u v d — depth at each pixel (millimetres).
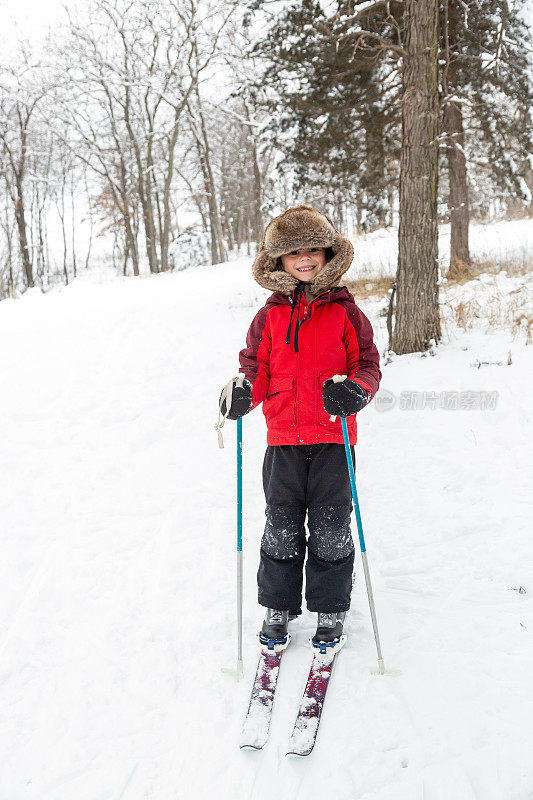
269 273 2400
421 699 2070
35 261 36969
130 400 5656
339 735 1948
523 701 2021
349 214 31672
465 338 5852
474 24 8617
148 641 2492
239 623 2275
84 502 3809
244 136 29984
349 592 2324
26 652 2465
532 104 9047
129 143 27141
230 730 2020
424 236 5645
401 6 7801
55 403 5680
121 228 34312
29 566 3135
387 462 3916
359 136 9484
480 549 2916
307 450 2342
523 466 3590
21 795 1841
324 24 7820
